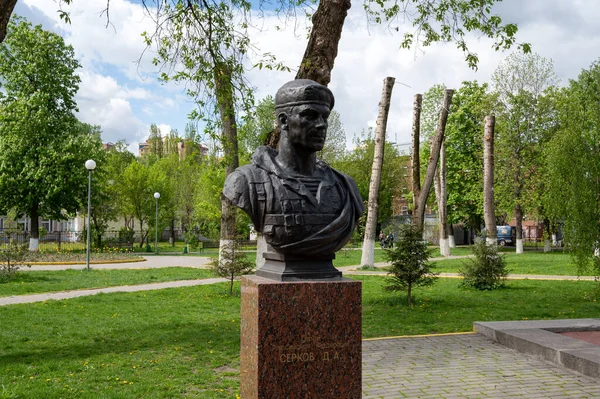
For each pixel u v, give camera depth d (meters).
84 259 26.19
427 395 5.96
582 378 6.65
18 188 30.03
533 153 32.16
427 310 12.04
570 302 13.10
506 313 11.58
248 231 27.95
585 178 12.95
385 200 49.31
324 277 4.31
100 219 38.19
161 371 6.71
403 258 12.70
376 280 17.88
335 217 4.43
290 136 4.43
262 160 4.54
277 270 4.34
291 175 4.46
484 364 7.32
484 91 37.06
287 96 4.42
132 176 38.97
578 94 32.28
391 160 49.53
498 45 11.20
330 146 46.00
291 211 4.29
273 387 3.97
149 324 9.86
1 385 6.06
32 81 30.98
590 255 13.01
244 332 4.35
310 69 10.70
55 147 30.59
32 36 30.53
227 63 11.54
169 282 17.33
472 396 5.93
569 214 13.09
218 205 37.50
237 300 13.15
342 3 10.81
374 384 6.36
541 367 7.18
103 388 5.98
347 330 4.17
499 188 32.34
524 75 32.91
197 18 11.34
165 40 11.34
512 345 8.25
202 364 7.11
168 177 46.12
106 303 12.49
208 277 18.61
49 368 6.79
